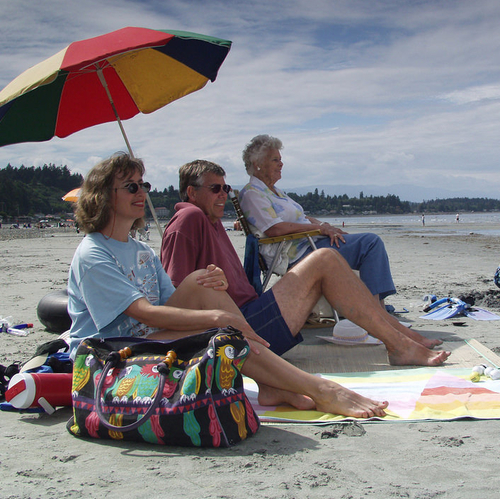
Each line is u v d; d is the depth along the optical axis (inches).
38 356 118.0
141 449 88.4
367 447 87.3
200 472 78.4
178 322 99.0
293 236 181.5
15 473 80.0
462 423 98.0
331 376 131.3
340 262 135.6
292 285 133.3
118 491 72.8
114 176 104.4
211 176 145.3
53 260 677.3
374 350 159.3
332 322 205.0
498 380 122.0
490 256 639.8
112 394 90.1
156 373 89.1
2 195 6240.2
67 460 84.6
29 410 111.5
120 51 138.9
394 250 788.0
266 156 187.2
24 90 134.1
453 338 176.2
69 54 137.3
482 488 71.3
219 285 107.0
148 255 112.1
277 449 87.2
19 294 339.9
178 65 180.7
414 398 111.0
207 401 86.2
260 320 132.1
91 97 179.3
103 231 106.8
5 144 170.2
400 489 71.5
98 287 101.3
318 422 98.8
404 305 260.4
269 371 104.9
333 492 71.0
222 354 87.7
